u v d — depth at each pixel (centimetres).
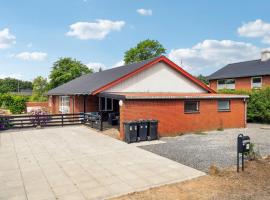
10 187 743
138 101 1491
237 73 3506
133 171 877
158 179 798
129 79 1933
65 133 1666
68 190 718
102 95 1761
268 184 737
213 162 975
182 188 725
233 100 1872
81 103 2269
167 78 2098
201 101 1725
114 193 696
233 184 743
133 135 1367
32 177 824
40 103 3703
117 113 2000
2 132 1717
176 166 929
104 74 2459
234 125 1881
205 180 784
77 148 1230
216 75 3834
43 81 6141
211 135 1595
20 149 1212
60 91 2688
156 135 1445
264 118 2223
